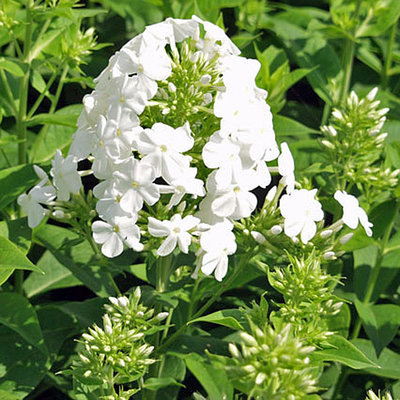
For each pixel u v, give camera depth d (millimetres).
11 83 909
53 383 837
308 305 723
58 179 732
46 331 835
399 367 857
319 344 715
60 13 851
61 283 892
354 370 872
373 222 857
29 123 855
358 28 974
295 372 668
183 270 792
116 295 814
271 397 656
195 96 718
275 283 717
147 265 777
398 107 964
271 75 912
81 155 723
